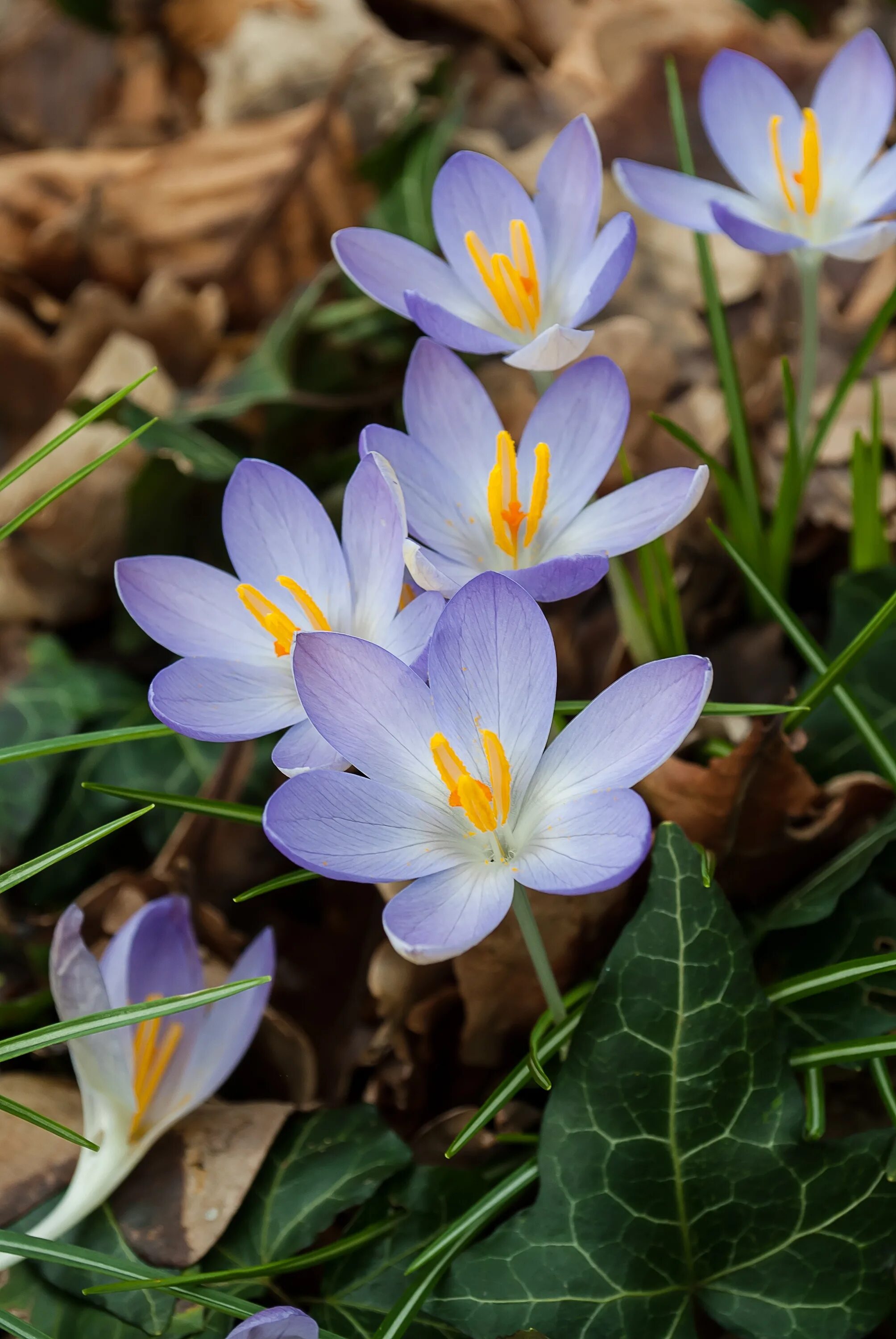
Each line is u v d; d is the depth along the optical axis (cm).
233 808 44
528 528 43
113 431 56
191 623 43
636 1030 43
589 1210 43
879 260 57
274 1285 44
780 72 61
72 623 56
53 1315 43
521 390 54
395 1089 48
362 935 50
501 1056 48
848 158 47
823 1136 46
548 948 47
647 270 57
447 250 45
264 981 41
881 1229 43
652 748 40
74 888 51
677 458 54
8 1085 46
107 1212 44
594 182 44
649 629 49
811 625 54
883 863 47
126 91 71
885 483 54
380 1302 44
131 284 62
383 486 41
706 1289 43
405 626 42
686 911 43
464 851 41
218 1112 46
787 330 57
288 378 55
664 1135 43
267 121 63
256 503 43
